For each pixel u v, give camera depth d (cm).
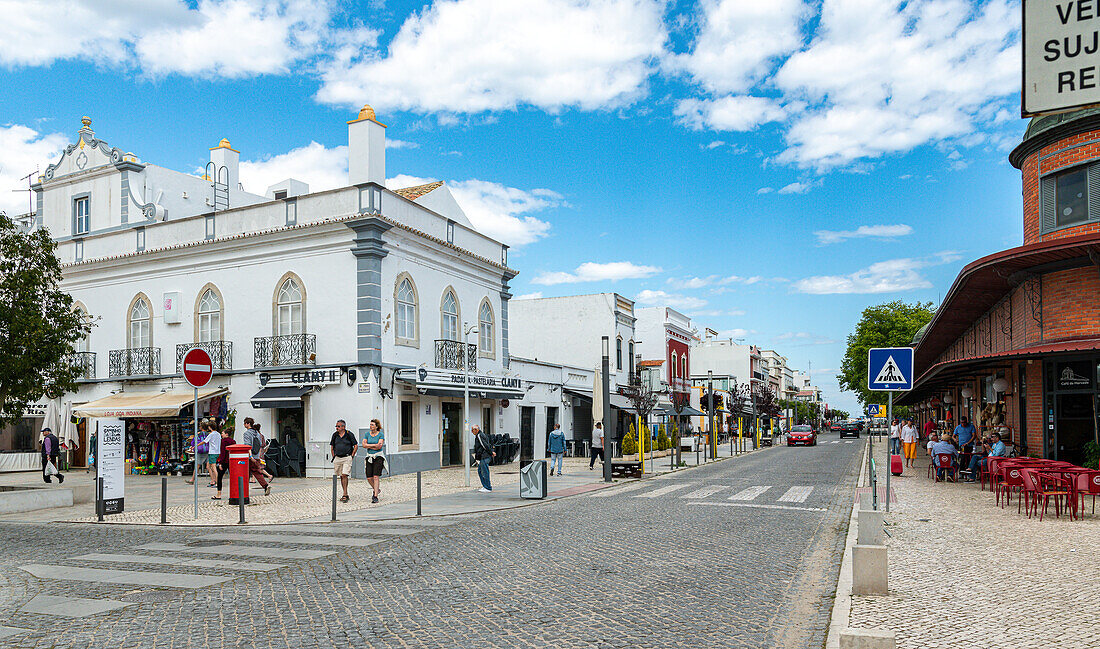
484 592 799
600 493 1880
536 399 3503
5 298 1633
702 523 1311
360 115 2667
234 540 1155
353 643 624
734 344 11156
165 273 2811
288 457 2456
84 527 1342
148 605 751
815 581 859
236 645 621
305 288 2531
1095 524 1232
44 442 2184
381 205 2492
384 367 2441
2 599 782
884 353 1406
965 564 912
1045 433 1742
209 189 3344
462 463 2878
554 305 4788
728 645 620
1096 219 1652
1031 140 1803
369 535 1195
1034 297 1778
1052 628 638
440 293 2819
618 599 770
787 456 3803
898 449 2877
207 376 1432
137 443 2738
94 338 2955
